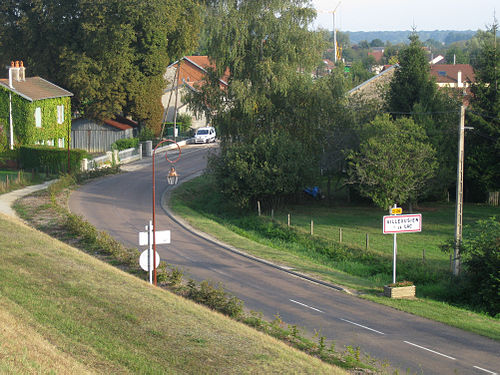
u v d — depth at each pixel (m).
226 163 41.09
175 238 32.19
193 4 68.56
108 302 15.68
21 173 47.91
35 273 17.52
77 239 28.30
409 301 22.86
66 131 59.12
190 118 81.06
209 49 44.50
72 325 13.45
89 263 20.19
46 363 10.50
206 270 26.22
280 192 40.50
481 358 16.80
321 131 44.22
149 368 11.77
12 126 51.81
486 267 23.41
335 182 52.22
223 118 45.03
